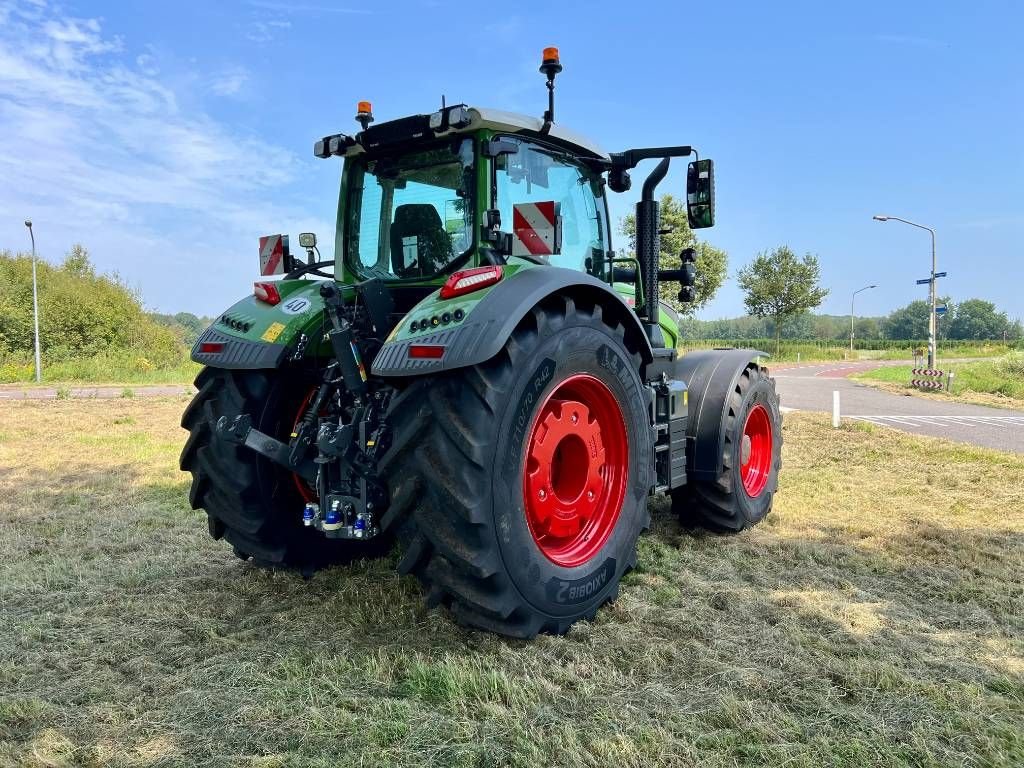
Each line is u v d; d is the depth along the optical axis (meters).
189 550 4.09
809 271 44.38
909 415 12.72
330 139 3.46
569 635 2.93
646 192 4.05
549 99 3.40
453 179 3.20
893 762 2.07
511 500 2.62
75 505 5.18
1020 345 56.22
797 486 5.90
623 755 2.06
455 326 2.56
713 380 4.35
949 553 4.07
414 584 3.46
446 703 2.37
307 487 3.51
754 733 2.20
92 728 2.23
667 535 4.46
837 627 3.03
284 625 3.00
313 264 3.86
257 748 2.13
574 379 2.95
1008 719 2.31
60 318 26.67
